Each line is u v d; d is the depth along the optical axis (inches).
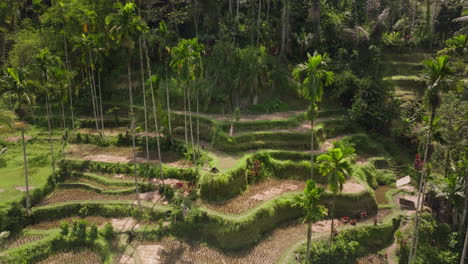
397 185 1720.0
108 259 1178.0
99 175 1651.1
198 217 1330.0
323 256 1230.3
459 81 1080.8
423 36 2906.0
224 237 1277.1
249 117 2058.3
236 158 1678.2
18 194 1438.2
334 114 2293.3
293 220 1438.2
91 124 2204.7
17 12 2511.1
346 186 1555.1
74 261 1184.8
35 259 1188.5
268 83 2244.1
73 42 2133.4
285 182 1621.6
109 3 2241.6
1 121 1279.5
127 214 1402.6
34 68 1717.5
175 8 2566.4
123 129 2146.9
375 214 1485.0
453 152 1460.4
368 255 1298.0
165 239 1296.8
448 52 1469.0
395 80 2508.6
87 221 1376.7
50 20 2250.2
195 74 1577.3
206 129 1948.8
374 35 2765.7
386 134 2164.1
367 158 1945.1
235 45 2370.8
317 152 1774.1
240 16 2605.8
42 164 1724.9
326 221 1428.4
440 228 1400.1
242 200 1450.5
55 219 1400.1
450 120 1423.5
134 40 1448.1
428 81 1116.5
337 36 2684.5
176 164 1674.5
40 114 2342.5
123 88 2431.1
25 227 1346.0
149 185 1542.8
